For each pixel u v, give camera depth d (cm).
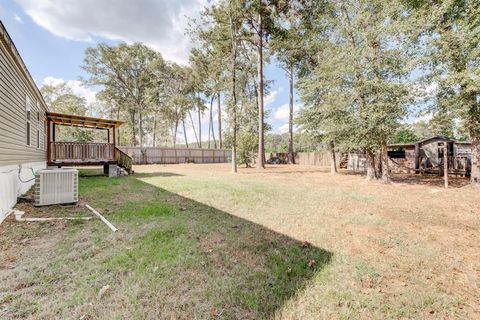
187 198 679
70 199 588
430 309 213
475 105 888
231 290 237
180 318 195
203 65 3244
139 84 4047
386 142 1075
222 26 1845
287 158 3072
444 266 295
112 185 916
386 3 970
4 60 550
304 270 281
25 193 726
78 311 200
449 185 1052
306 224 461
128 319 191
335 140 1177
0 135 506
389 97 961
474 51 798
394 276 270
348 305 217
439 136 1653
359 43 1052
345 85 1096
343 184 1061
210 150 3344
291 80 2978
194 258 304
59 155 1124
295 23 1923
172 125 4856
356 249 344
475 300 228
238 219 488
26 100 769
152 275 259
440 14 852
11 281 243
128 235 377
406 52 958
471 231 424
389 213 546
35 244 340
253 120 2253
